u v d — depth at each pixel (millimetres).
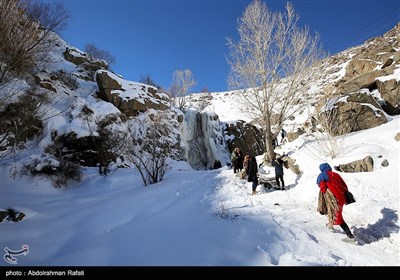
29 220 6426
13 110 10883
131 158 12633
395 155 8055
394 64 15461
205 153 24266
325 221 5828
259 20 12469
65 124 13773
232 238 4199
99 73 18484
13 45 11602
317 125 13188
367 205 6258
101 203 7809
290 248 4141
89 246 4449
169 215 5828
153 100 20578
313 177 8344
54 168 10680
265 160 11781
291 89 11969
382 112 11945
